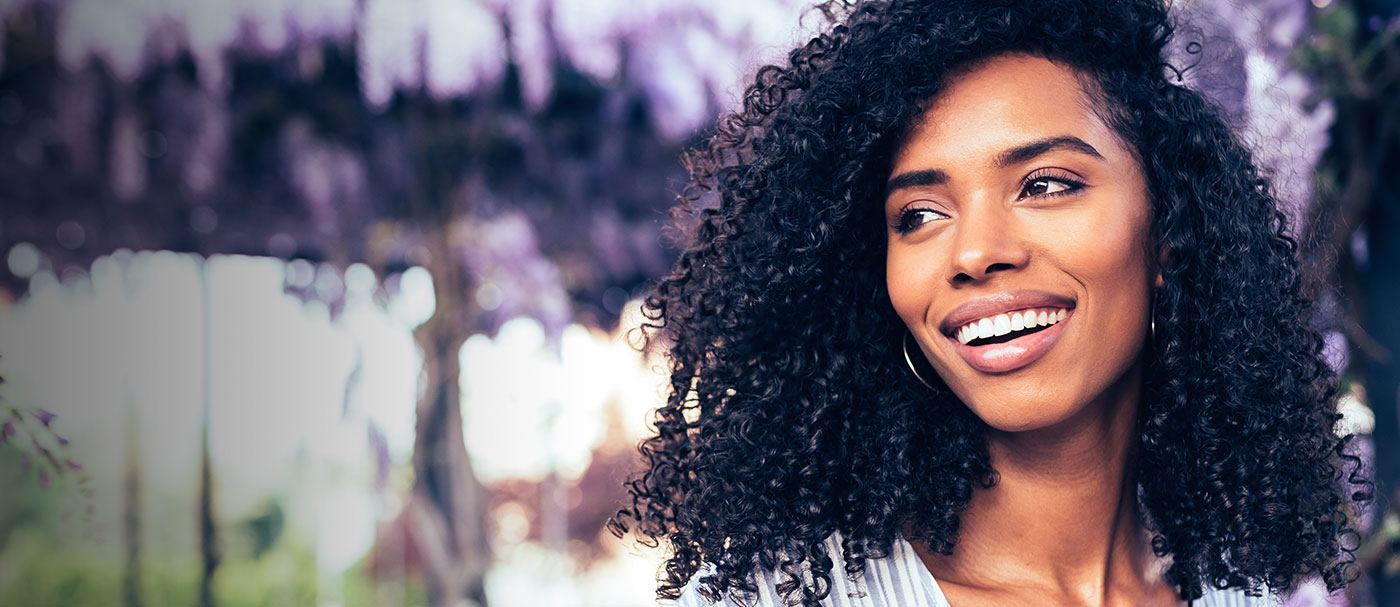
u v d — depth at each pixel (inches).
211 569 256.2
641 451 58.4
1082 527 54.2
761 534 53.1
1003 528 54.2
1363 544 88.7
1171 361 53.5
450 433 220.7
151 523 260.5
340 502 270.2
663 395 61.9
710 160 59.8
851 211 53.6
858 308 55.0
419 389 222.5
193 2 181.3
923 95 49.8
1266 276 56.2
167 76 197.2
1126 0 52.4
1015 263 47.8
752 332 55.2
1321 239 79.0
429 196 218.8
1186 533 58.4
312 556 270.4
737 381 55.5
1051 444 52.6
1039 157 48.2
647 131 216.1
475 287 227.5
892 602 53.0
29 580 227.8
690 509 55.0
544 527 272.1
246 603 254.7
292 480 270.2
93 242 225.5
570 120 214.2
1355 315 95.6
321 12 184.5
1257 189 59.1
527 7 185.5
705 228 57.4
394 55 185.6
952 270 48.3
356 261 233.3
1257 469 56.5
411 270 251.4
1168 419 56.0
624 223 229.8
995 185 48.5
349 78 203.0
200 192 211.3
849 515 53.6
